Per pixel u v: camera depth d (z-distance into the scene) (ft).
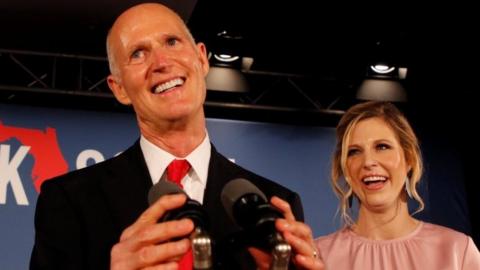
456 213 19.24
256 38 17.62
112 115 17.71
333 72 19.69
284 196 6.13
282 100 20.80
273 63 19.21
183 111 5.86
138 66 6.03
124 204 5.72
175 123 5.95
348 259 8.64
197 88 6.08
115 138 17.56
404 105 20.49
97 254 5.48
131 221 5.62
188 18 16.33
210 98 19.90
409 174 8.94
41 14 16.84
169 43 6.16
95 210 5.70
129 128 17.71
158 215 4.20
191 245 4.00
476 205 20.54
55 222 5.66
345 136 8.95
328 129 18.84
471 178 20.71
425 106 20.62
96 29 17.57
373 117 8.93
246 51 18.13
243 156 18.21
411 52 18.39
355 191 8.86
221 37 17.47
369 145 8.78
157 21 6.18
